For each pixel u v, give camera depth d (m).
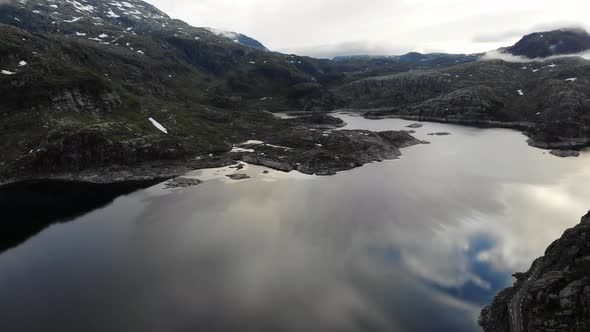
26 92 137.50
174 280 64.81
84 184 113.94
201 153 145.38
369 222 86.62
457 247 75.56
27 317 56.50
